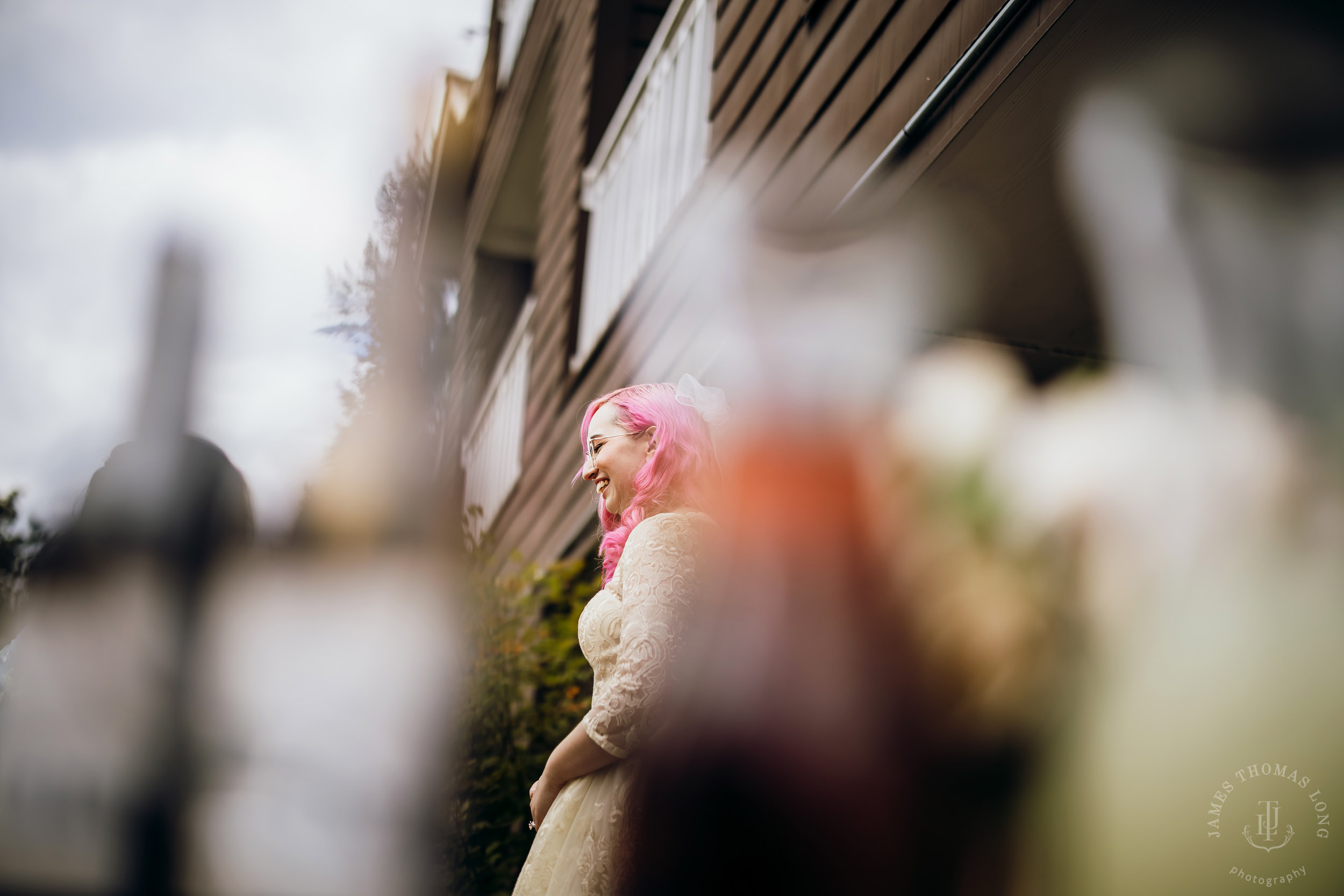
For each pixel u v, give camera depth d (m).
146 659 2.21
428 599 3.53
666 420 1.97
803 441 0.65
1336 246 0.60
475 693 3.54
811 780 0.58
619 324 4.85
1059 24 1.62
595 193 5.86
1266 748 0.51
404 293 4.30
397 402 3.98
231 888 2.28
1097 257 0.65
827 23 2.97
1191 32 1.49
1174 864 0.52
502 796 3.51
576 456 5.27
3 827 2.03
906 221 2.15
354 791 2.82
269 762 2.53
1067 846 0.54
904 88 2.45
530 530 6.12
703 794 0.61
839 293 0.74
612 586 1.91
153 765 2.19
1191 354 0.58
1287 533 0.52
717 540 0.69
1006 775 0.55
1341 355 0.57
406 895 2.91
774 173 3.21
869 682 0.58
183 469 2.32
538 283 7.07
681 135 4.46
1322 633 0.51
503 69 8.97
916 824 0.56
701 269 3.56
